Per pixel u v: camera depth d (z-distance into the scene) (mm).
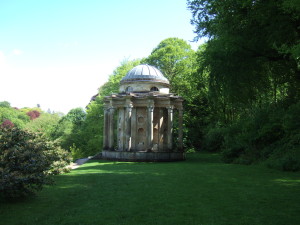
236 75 29078
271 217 10383
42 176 13477
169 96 41938
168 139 41938
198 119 60906
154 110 43812
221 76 29594
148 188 16422
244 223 9703
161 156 40094
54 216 10633
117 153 42500
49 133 78750
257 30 25594
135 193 14945
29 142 14828
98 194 14773
